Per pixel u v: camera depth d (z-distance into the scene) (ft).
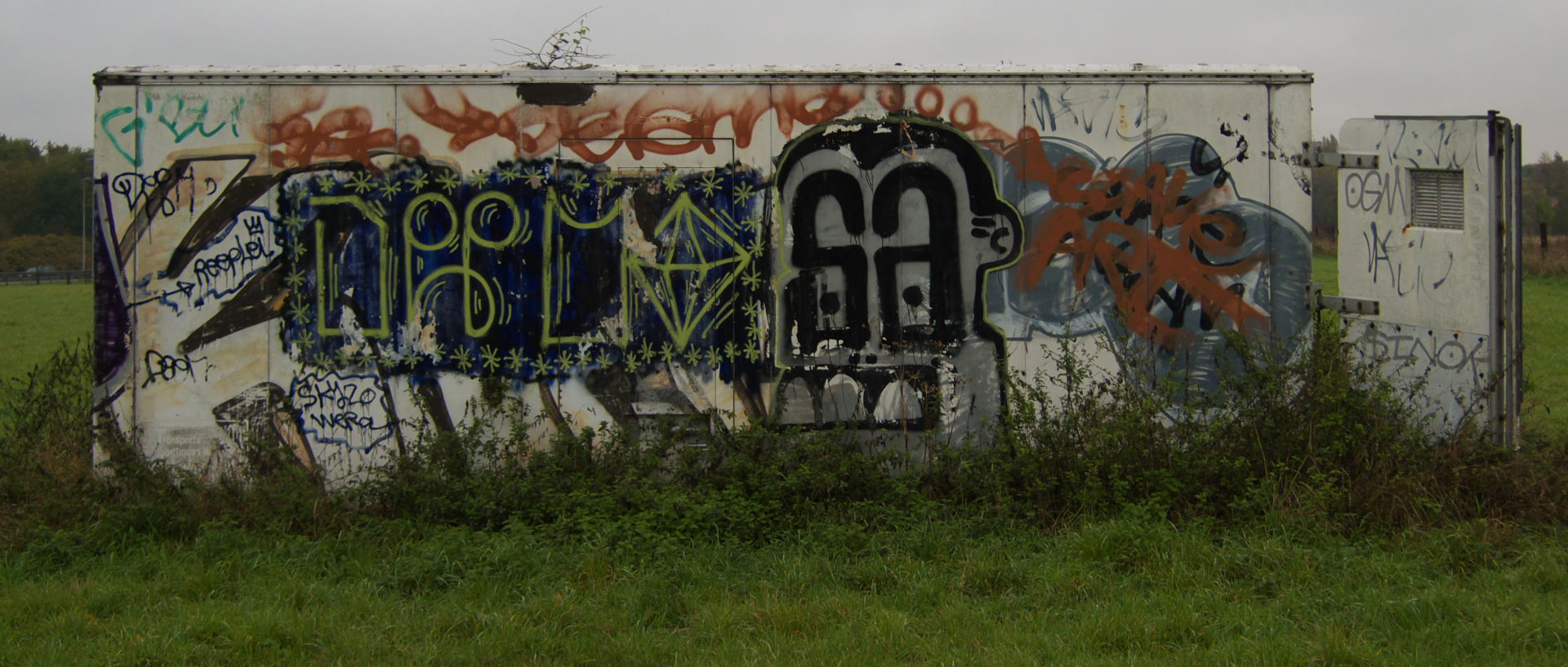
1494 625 17.39
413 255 25.27
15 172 246.88
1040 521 22.77
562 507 22.81
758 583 20.03
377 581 20.33
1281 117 25.94
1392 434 23.32
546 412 25.41
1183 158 25.85
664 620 18.67
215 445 25.12
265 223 25.16
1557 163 211.61
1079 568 19.97
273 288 25.20
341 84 25.17
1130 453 23.43
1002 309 25.67
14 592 19.90
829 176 25.45
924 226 25.54
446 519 23.29
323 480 25.14
